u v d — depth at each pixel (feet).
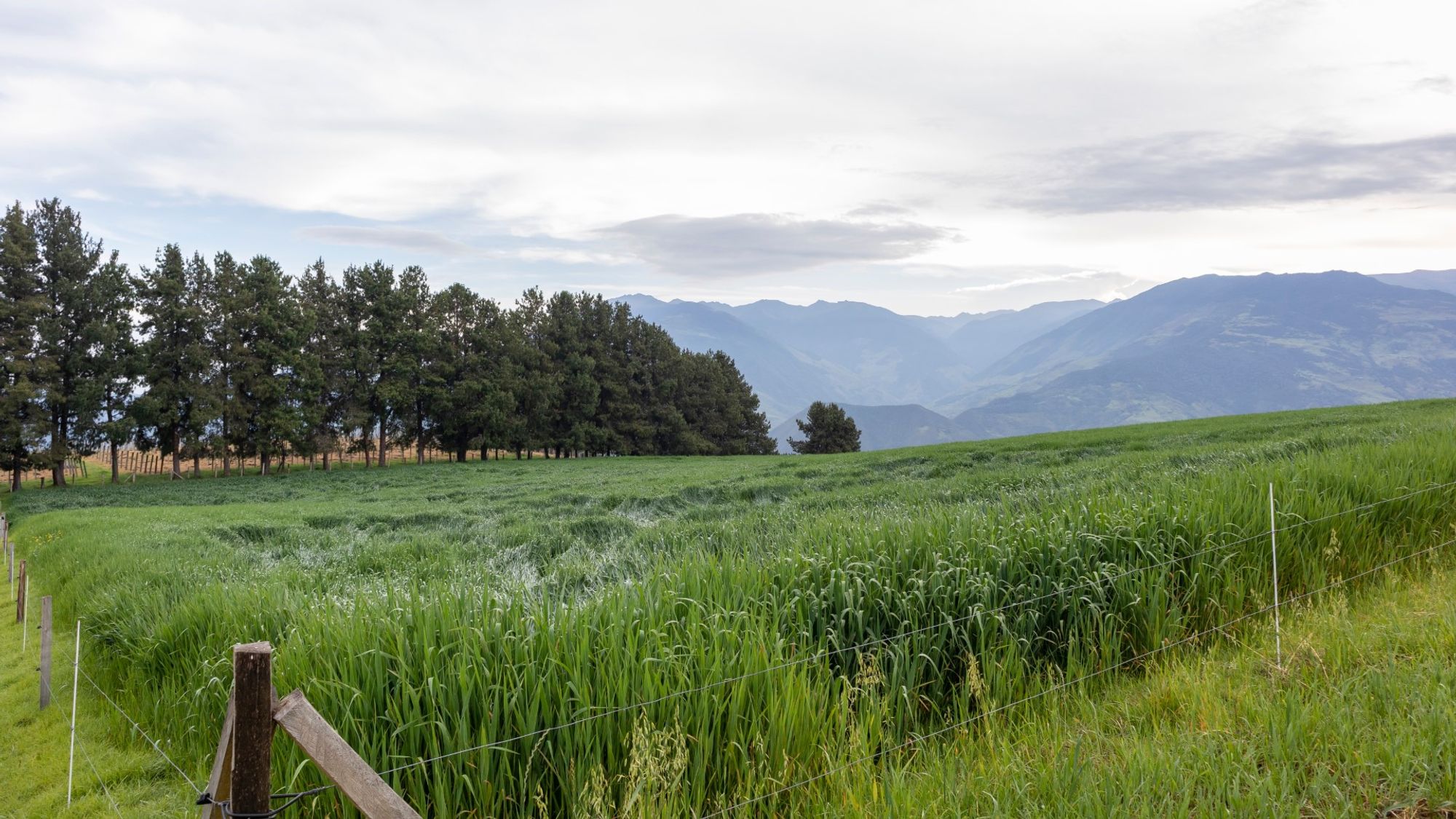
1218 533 23.73
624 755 14.44
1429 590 21.11
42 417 192.34
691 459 246.27
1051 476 65.31
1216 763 12.26
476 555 54.95
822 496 74.64
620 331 333.01
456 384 274.16
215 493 175.01
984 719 16.48
